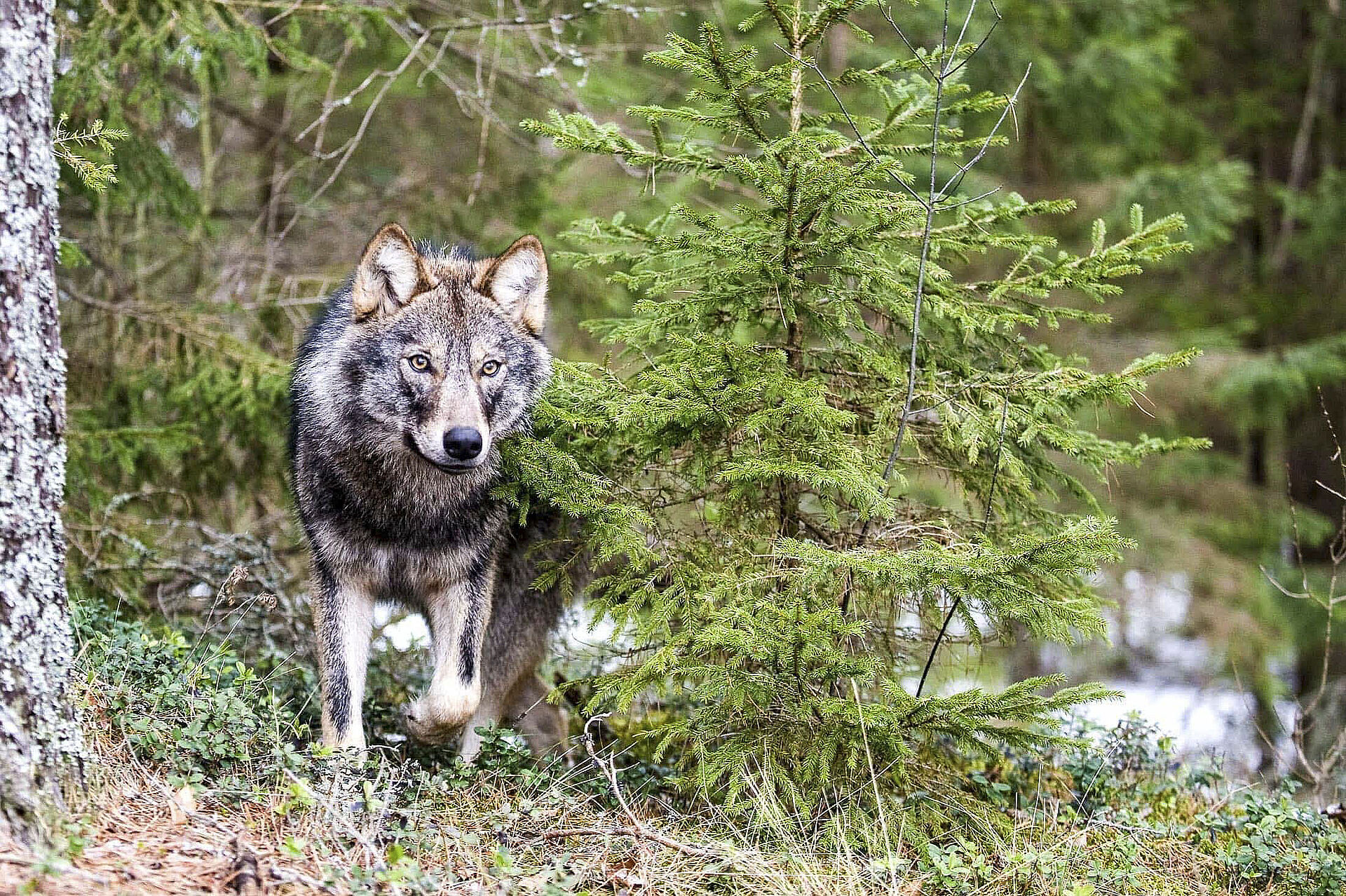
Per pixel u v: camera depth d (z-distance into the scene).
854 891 7.33
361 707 9.60
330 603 9.56
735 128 9.25
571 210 19.50
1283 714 22.42
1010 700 7.91
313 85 20.06
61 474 6.72
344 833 7.28
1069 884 7.77
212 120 20.72
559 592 11.02
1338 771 12.09
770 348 9.70
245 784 7.64
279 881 6.33
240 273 17.25
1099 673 30.80
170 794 7.22
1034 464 10.50
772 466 8.60
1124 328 27.89
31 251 6.51
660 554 9.45
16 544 6.40
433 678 9.68
